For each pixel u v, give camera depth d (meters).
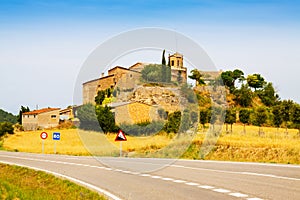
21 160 27.42
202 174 16.34
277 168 18.08
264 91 108.62
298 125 53.12
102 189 13.10
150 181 14.63
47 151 39.47
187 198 10.96
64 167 21.30
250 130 51.28
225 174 16.11
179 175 16.19
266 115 59.81
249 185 12.90
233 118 50.59
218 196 11.09
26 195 12.63
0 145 51.06
